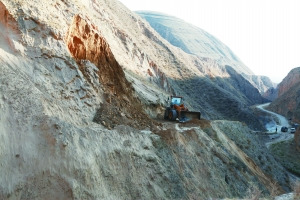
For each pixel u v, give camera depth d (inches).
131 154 553.6
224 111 2704.2
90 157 462.3
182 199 570.3
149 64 1812.3
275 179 1117.7
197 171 691.4
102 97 671.1
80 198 411.2
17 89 451.2
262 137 2185.0
